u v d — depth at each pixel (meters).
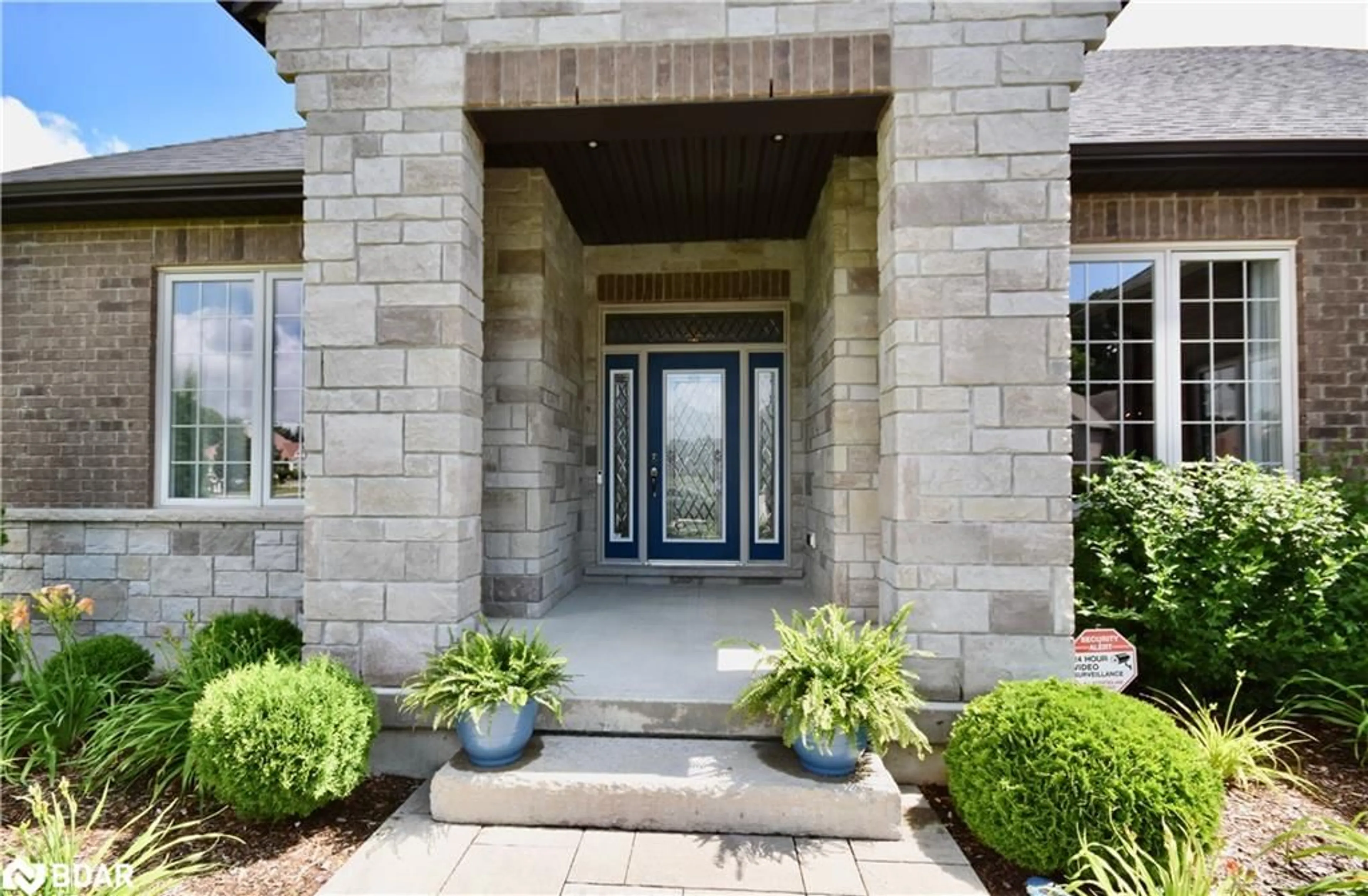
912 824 2.68
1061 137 3.05
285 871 2.39
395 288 3.22
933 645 3.05
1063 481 3.03
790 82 3.13
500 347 4.43
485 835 2.57
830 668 2.68
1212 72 5.62
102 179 4.36
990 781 2.41
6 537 4.59
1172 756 2.27
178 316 4.93
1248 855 2.42
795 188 4.56
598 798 2.62
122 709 3.18
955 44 3.09
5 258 4.88
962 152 3.08
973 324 3.07
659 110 3.25
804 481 5.59
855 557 3.99
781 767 2.75
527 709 2.79
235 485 4.89
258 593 4.58
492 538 4.46
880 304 3.44
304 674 2.78
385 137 3.24
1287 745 3.02
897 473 3.09
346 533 3.21
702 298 5.75
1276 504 3.47
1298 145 3.89
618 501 6.04
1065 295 3.04
